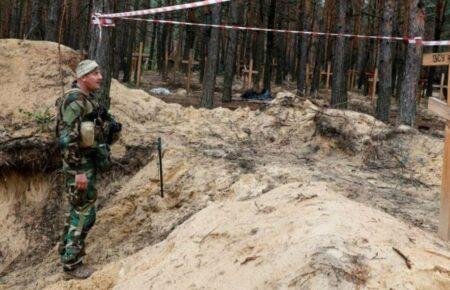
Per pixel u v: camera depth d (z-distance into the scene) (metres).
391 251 2.63
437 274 2.53
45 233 6.48
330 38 29.06
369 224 2.94
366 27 28.81
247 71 22.84
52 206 6.72
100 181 6.94
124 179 6.99
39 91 7.66
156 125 8.80
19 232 6.55
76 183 4.74
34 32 18.00
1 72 7.89
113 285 4.25
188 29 28.02
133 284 3.63
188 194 5.92
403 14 24.27
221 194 5.68
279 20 26.50
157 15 29.56
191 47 25.58
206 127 8.90
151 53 35.50
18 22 28.73
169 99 17.81
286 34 30.80
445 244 3.12
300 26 24.45
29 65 8.05
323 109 8.66
